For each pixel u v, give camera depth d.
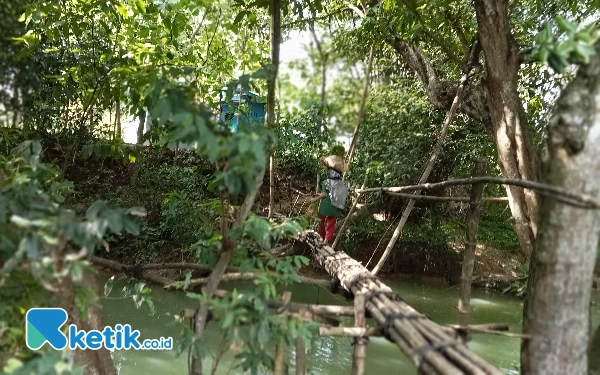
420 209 6.53
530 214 3.07
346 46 3.89
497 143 3.20
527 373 1.85
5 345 2.00
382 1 4.66
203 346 2.16
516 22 4.33
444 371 1.66
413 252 6.63
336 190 4.71
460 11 4.74
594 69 1.71
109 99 4.05
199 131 1.66
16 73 2.51
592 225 1.71
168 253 5.93
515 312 5.35
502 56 3.09
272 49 2.83
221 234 2.52
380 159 5.50
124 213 1.82
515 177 3.12
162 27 4.38
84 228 1.72
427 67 4.95
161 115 1.94
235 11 4.68
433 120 5.68
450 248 6.61
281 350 2.29
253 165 1.73
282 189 7.38
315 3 3.51
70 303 2.15
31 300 1.97
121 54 3.60
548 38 1.74
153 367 3.56
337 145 4.88
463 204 7.16
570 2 3.96
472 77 4.35
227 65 5.00
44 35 4.36
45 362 1.71
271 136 2.07
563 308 1.75
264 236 2.25
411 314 2.21
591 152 1.68
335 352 4.11
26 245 1.57
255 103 4.77
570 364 1.75
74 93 5.11
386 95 4.80
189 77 3.53
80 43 4.68
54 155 6.37
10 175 2.34
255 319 2.09
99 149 3.98
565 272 1.74
